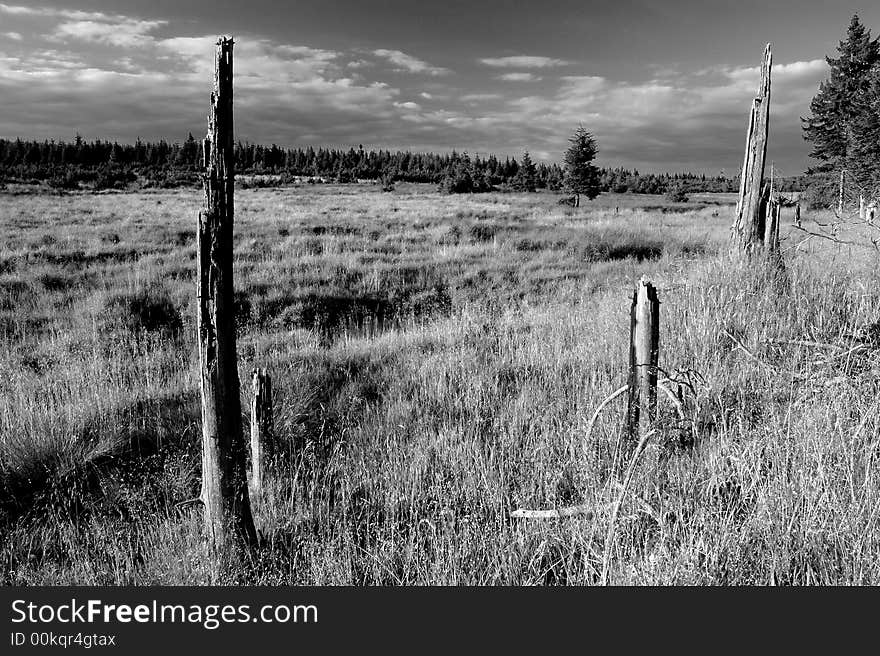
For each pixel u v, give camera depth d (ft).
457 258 58.44
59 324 36.22
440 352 27.76
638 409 16.43
